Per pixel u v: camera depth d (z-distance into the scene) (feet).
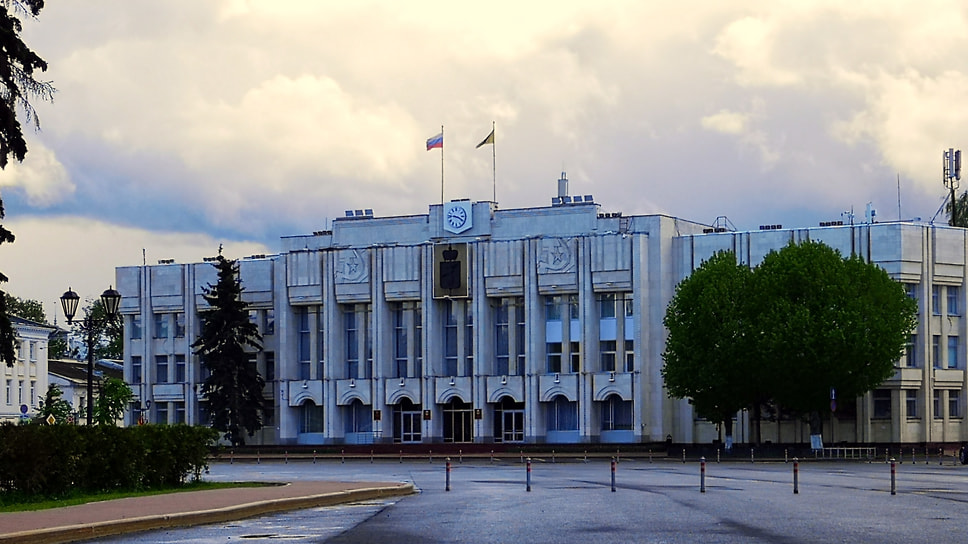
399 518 118.73
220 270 399.65
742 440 355.77
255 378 397.80
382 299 390.01
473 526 108.47
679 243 366.43
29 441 140.87
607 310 366.22
